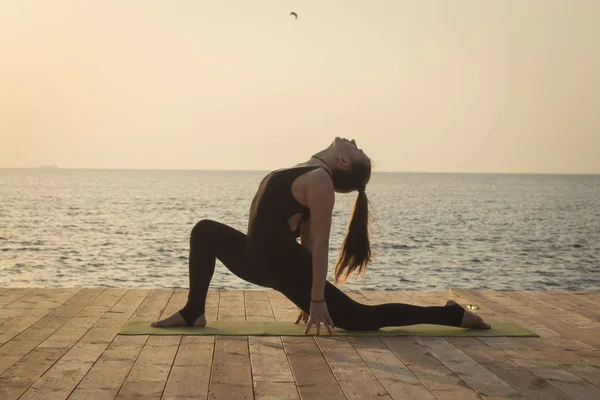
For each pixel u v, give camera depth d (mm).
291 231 3900
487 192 91625
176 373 3066
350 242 3986
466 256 18125
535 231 27328
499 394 2814
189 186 100750
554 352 3568
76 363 3215
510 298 5359
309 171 3830
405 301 5195
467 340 3830
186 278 13461
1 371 3068
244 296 5301
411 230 27141
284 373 3094
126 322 4164
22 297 4992
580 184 161625
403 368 3211
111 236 22734
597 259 17781
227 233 4094
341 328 4027
